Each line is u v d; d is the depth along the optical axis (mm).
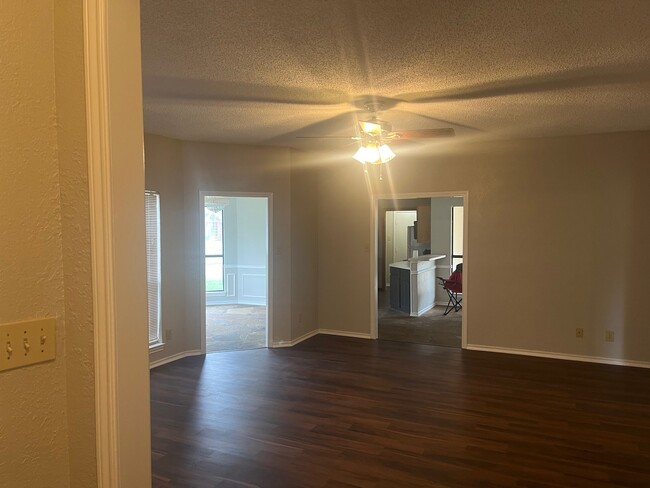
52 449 1344
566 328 5320
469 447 3203
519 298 5512
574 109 3986
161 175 5141
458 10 2209
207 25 2365
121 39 1302
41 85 1298
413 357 5422
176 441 3307
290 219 5906
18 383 1269
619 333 5098
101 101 1261
